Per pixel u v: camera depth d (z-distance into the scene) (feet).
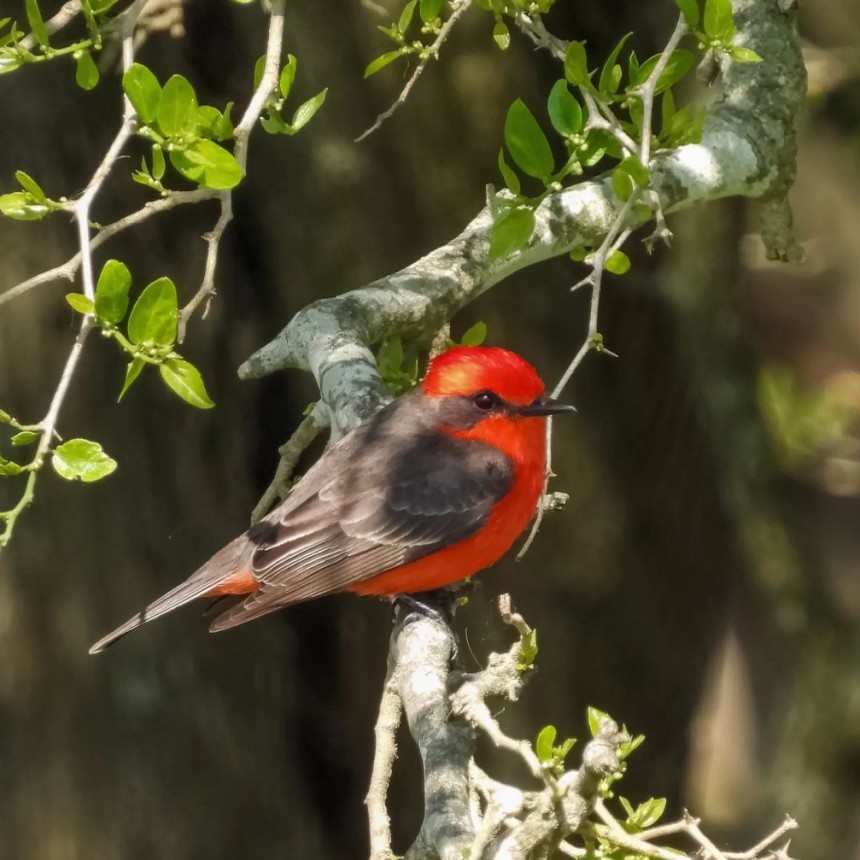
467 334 30.12
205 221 39.47
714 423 46.39
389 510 27.30
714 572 47.19
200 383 21.38
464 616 42.75
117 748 39.58
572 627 43.75
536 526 22.95
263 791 41.86
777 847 50.93
